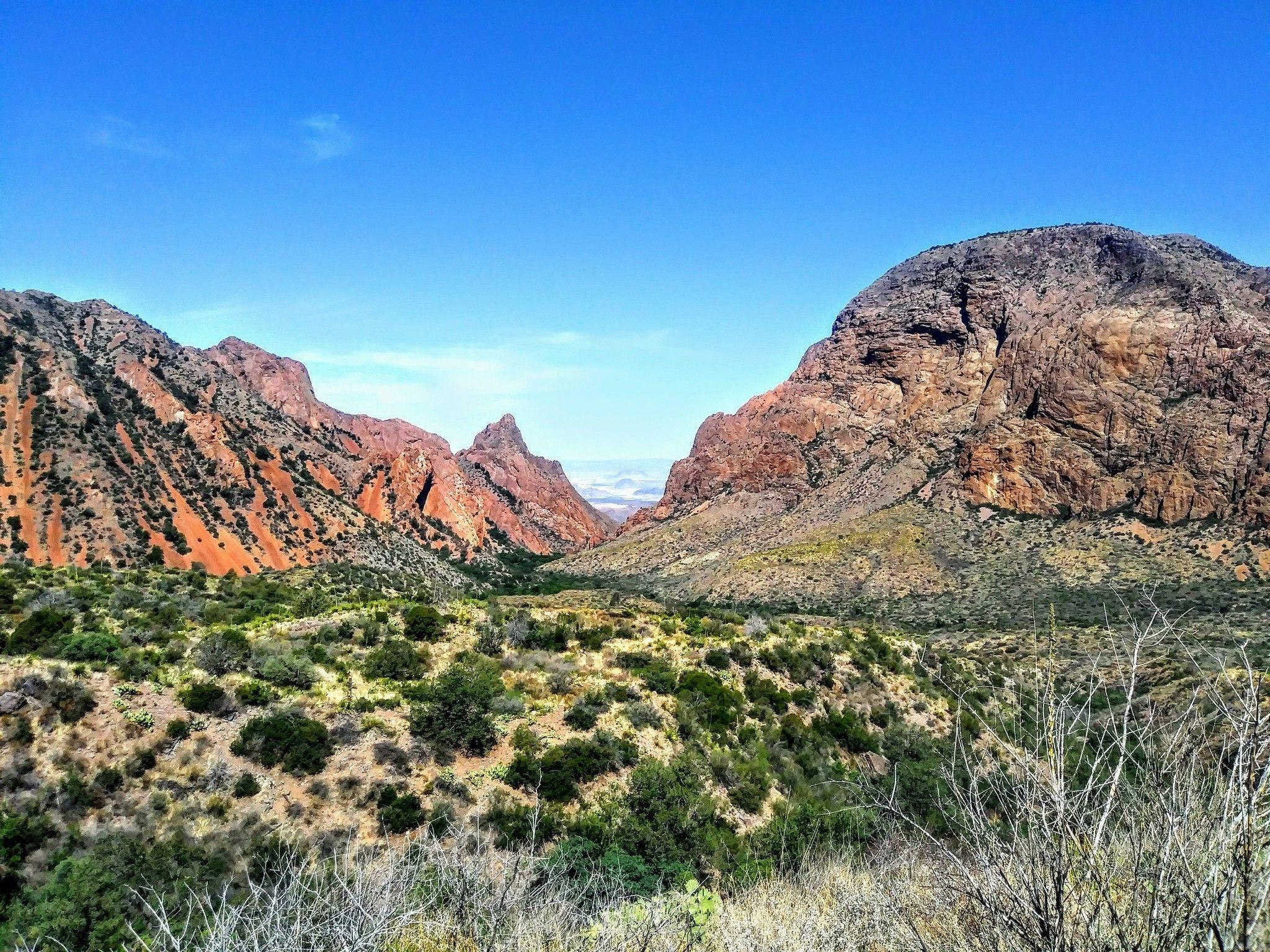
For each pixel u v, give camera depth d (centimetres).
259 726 2398
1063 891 403
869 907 630
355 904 576
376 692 2906
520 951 621
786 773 2764
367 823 2133
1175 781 382
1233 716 369
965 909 520
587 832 2072
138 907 1483
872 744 3139
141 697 2423
